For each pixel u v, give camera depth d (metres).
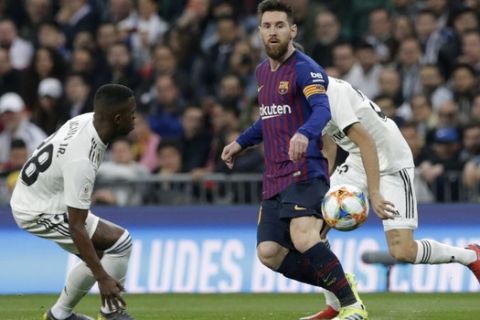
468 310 32.34
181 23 55.69
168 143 47.12
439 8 54.00
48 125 51.56
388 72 49.41
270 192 25.66
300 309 33.84
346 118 25.38
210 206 43.66
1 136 49.34
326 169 25.67
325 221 25.06
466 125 45.97
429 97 49.53
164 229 43.56
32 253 42.75
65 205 24.89
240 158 46.41
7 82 54.41
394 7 56.09
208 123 51.22
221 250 43.25
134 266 43.19
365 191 29.75
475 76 49.78
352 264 42.72
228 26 54.53
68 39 58.66
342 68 51.06
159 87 51.38
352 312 25.03
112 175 45.47
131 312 32.75
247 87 52.25
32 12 59.09
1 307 34.84
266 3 25.23
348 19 56.62
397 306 34.44
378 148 29.08
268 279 42.81
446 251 29.55
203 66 54.12
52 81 53.97
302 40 53.94
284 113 25.33
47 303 36.72
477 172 44.34
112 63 54.31
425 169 44.78
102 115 24.02
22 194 25.25
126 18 58.56
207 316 30.88
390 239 29.44
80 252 23.97
